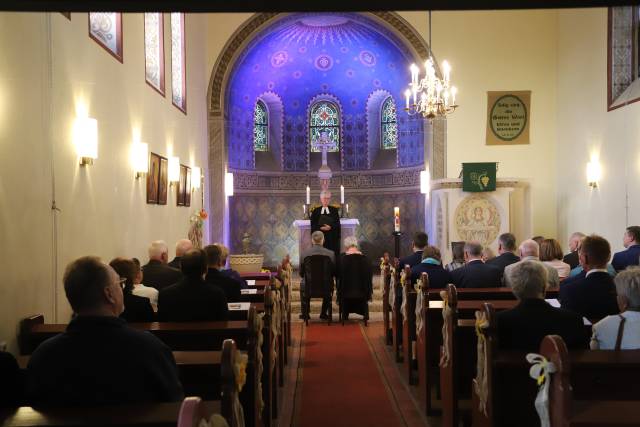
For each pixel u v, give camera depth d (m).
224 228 15.30
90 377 2.66
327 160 18.69
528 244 6.86
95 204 6.94
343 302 10.84
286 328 8.27
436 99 10.99
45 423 2.38
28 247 5.23
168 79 10.98
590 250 5.00
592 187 12.84
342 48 17.34
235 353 2.84
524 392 3.53
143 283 6.75
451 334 4.87
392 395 6.48
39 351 2.73
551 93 15.02
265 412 5.23
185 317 5.01
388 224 18.08
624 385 3.28
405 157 17.52
